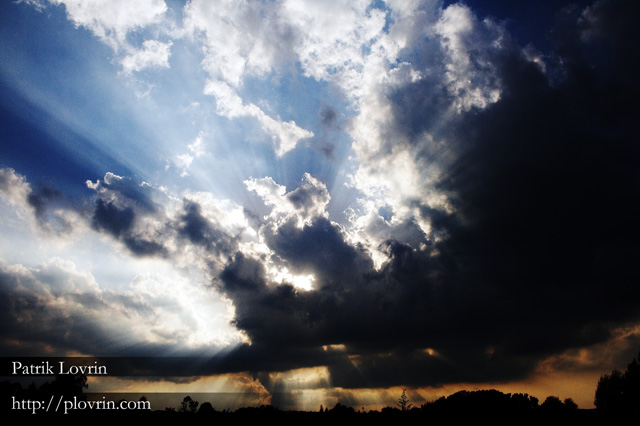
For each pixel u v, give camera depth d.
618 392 67.56
